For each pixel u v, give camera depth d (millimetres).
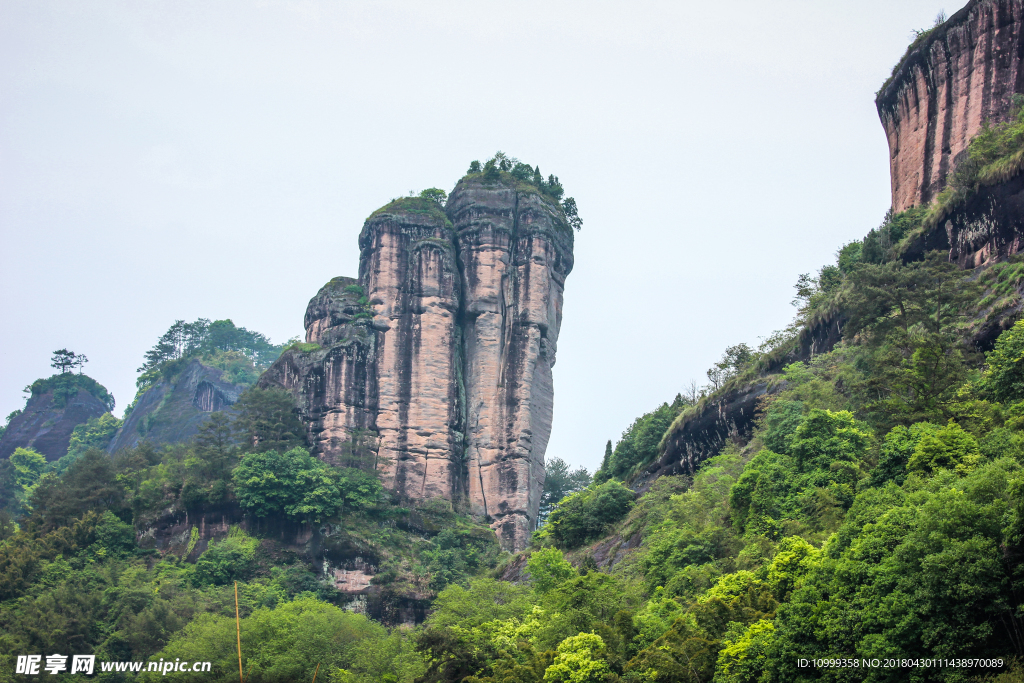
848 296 79188
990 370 61844
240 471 124688
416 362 142375
